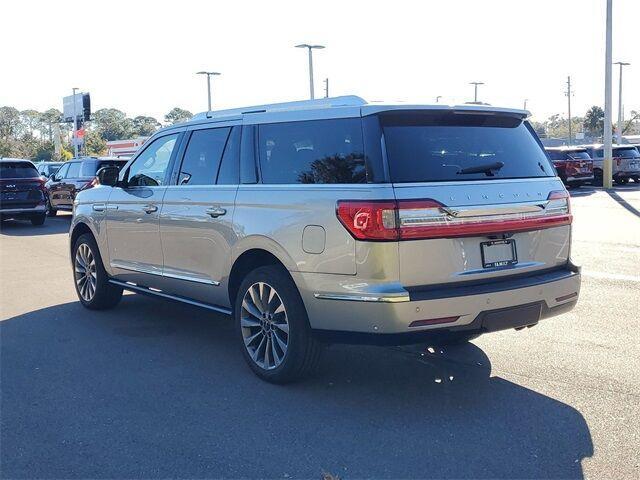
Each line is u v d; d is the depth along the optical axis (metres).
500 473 3.83
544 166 5.27
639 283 8.80
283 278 5.04
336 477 3.80
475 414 4.66
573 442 4.21
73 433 4.42
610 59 28.12
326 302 4.69
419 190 4.51
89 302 7.71
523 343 6.28
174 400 4.97
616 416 4.61
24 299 8.41
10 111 91.50
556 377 5.38
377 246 4.41
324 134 4.93
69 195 19.70
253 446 4.20
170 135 6.51
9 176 17.41
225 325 7.11
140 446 4.22
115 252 7.12
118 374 5.55
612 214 17.20
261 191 5.28
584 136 85.19
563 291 5.07
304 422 4.55
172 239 6.22
